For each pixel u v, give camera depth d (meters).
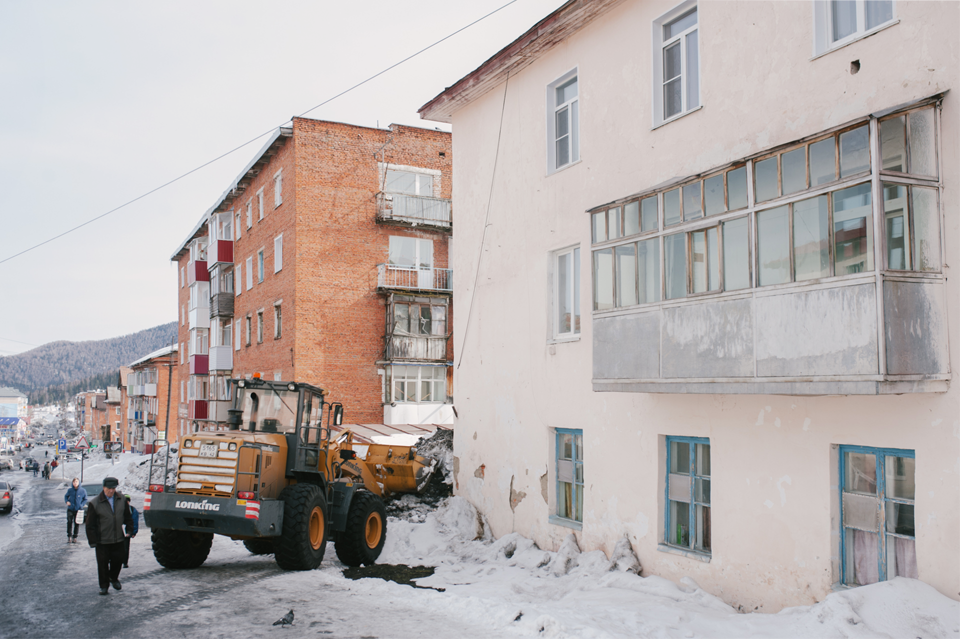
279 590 8.86
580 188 11.63
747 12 8.84
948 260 6.53
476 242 14.41
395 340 29.00
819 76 7.94
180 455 9.81
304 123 28.53
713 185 8.09
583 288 11.34
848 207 6.62
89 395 159.88
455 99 14.86
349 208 29.02
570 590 9.30
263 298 32.19
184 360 54.88
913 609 6.11
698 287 8.20
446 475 16.00
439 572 10.45
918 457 6.65
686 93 9.91
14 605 8.13
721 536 8.64
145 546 12.73
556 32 12.02
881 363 6.15
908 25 7.05
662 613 7.44
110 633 6.99
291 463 10.68
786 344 7.06
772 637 6.43
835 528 7.43
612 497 10.46
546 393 12.09
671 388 8.45
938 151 6.65
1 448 140.88
